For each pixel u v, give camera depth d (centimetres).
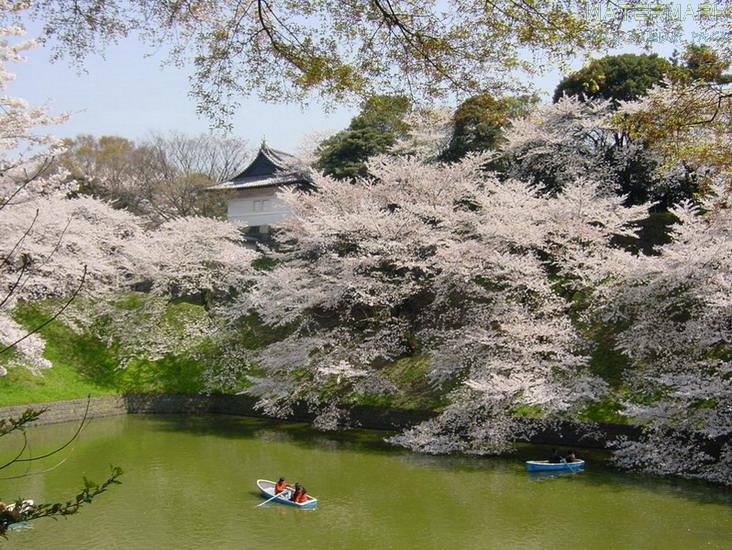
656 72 3092
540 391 1844
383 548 1298
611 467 1800
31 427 2484
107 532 1408
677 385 1667
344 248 2873
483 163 2934
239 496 1650
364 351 2395
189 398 2922
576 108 3022
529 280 2141
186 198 4666
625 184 3038
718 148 1255
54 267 2639
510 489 1636
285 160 4544
